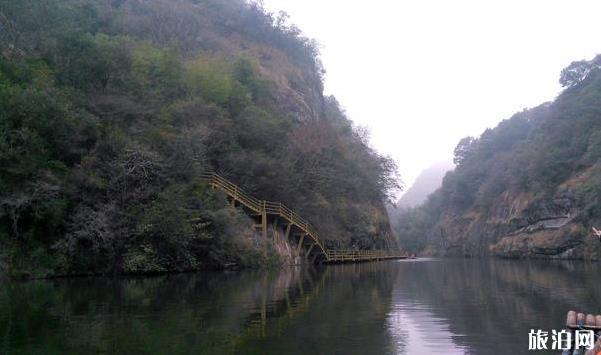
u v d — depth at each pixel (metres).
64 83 32.00
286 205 45.22
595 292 21.50
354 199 65.94
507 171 102.12
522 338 12.02
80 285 22.78
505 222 92.31
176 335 11.80
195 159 33.69
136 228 27.92
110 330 12.27
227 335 11.91
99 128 29.78
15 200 24.14
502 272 37.38
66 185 26.34
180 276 29.16
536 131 105.81
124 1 76.50
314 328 12.92
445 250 117.44
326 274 34.41
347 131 82.94
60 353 10.03
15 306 15.92
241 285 24.06
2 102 25.05
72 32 33.16
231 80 50.41
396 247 91.88
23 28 34.28
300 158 49.66
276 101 67.31
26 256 25.30
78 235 26.30
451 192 128.75
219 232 32.59
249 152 41.88
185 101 40.47
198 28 80.06
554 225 74.88
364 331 12.63
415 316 15.06
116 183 28.22
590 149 75.44
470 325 13.58
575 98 92.62
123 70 35.66
